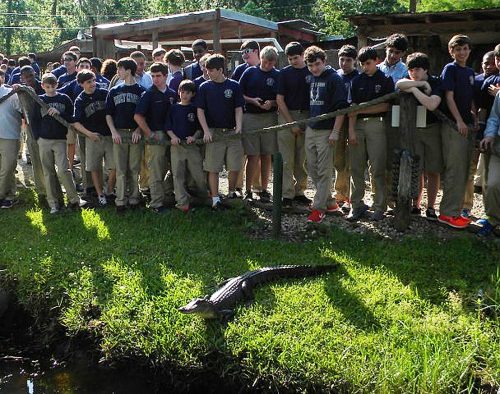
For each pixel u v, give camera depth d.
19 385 5.07
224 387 4.53
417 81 6.23
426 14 10.97
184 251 6.36
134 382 4.89
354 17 11.68
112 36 14.02
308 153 6.97
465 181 6.57
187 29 14.76
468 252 5.96
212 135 7.26
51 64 12.96
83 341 5.34
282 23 19.02
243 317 4.87
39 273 6.02
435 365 4.04
